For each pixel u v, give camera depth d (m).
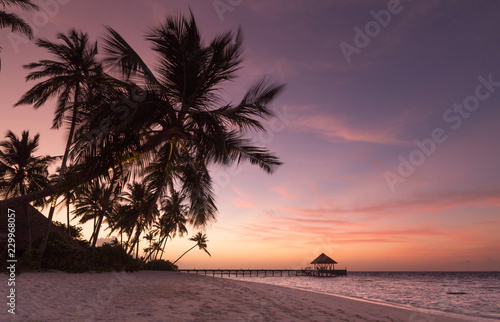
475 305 22.62
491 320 12.02
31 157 25.95
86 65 20.52
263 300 11.03
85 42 21.08
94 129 9.94
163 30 11.14
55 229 23.75
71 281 13.71
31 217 22.45
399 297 28.12
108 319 6.05
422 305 21.39
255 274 102.38
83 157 10.05
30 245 20.89
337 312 10.02
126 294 10.27
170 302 8.87
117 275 20.95
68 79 20.31
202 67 11.59
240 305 9.22
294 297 13.55
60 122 20.47
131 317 6.35
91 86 11.46
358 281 69.88
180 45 11.18
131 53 10.73
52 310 6.68
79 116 10.68
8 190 25.41
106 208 29.47
